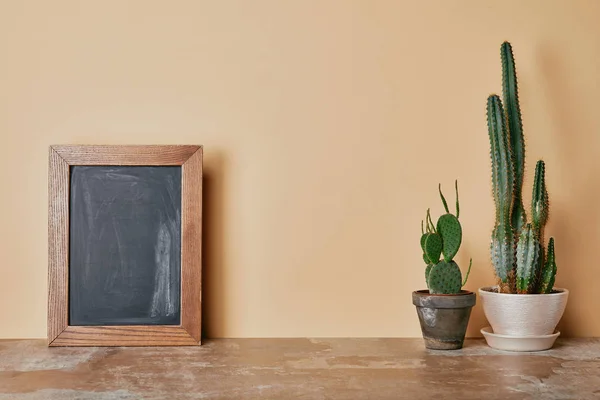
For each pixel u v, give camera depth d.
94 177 1.68
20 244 1.74
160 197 1.68
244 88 1.77
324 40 1.78
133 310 1.66
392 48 1.78
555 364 1.44
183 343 1.65
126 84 1.77
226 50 1.77
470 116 1.78
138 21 1.77
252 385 1.27
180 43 1.77
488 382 1.29
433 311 1.57
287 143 1.76
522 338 1.55
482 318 1.76
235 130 1.77
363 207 1.76
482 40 1.78
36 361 1.48
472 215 1.77
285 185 1.76
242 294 1.75
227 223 1.76
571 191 1.77
